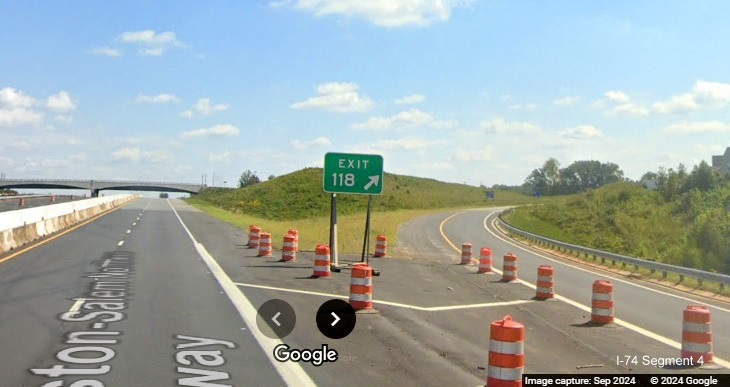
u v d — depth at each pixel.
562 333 14.07
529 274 26.64
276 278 20.91
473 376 10.08
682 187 87.88
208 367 9.74
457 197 133.88
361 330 13.27
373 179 24.12
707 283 25.05
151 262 23.50
